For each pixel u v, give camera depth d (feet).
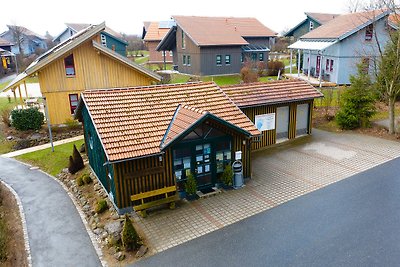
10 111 83.25
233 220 36.99
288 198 41.37
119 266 30.99
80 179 50.24
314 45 104.17
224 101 49.93
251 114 59.06
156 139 40.16
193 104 47.73
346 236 33.12
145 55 238.27
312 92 65.77
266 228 35.19
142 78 81.97
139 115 43.39
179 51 140.67
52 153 65.10
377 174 47.01
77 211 43.32
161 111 44.98
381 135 64.75
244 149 45.73
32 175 57.21
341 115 69.72
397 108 81.41
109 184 41.91
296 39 155.94
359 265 29.04
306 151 58.18
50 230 38.63
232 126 42.19
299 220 36.32
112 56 76.89
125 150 37.58
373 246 31.40
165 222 37.24
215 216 37.99
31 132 76.18
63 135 74.64
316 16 142.92
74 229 38.63
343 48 100.68
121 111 43.32
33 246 35.40
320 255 30.58
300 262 29.84
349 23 105.29
